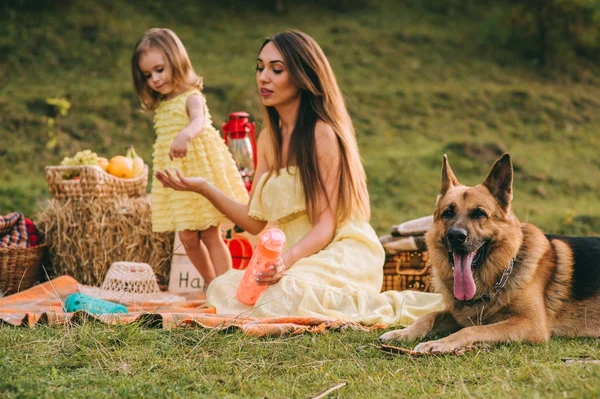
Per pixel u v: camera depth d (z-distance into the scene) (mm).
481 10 26281
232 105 17641
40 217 7465
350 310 5219
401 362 4066
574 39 23734
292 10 24875
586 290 4930
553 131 19047
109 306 5141
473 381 3689
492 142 17328
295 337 4484
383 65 21719
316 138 5586
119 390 3482
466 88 20688
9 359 3902
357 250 5582
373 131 18078
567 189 15914
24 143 15375
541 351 4285
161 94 6512
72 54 19562
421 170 15859
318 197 5559
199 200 6266
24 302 5812
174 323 4578
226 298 5352
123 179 7500
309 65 5668
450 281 4922
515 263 4777
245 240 6852
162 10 22938
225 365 3938
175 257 6988
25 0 21172
